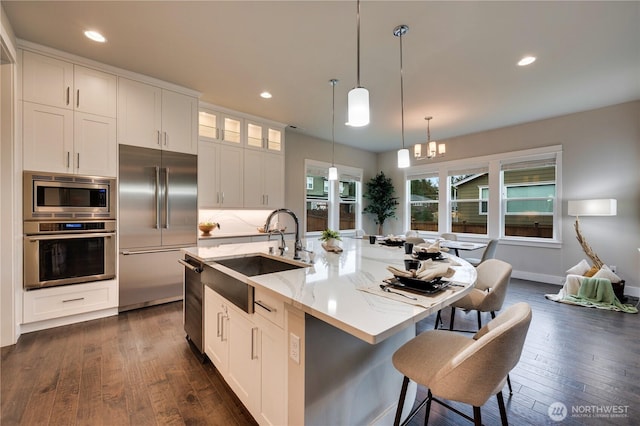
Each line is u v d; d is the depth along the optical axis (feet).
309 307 3.60
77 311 9.59
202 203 13.35
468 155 18.47
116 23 7.77
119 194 10.36
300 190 18.67
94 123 9.86
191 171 12.17
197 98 12.28
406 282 4.51
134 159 10.68
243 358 5.37
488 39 8.34
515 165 16.58
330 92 12.14
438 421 5.42
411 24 7.70
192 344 8.15
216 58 9.54
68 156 9.35
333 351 4.14
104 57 9.52
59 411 5.45
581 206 13.43
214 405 5.68
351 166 22.00
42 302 8.99
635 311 10.81
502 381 3.84
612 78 10.74
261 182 15.60
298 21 7.61
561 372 6.93
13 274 8.14
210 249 8.47
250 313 5.03
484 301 6.82
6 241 8.07
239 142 14.69
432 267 4.66
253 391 5.02
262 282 4.77
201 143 13.34
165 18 7.54
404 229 22.08
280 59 9.55
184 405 5.67
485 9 7.09
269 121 15.88
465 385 3.45
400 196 22.40
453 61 9.57
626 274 13.24
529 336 8.86
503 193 17.25
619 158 13.37
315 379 3.91
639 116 12.88
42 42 8.67
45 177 8.94
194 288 7.69
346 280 4.97
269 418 4.56
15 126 8.25
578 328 9.43
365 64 9.80
